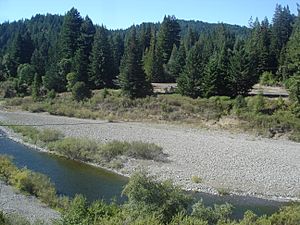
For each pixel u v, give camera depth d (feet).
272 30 313.12
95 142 141.59
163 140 157.38
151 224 55.42
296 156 137.39
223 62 226.17
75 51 309.01
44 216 74.49
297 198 101.19
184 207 64.13
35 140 156.87
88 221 59.57
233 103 203.21
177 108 216.13
